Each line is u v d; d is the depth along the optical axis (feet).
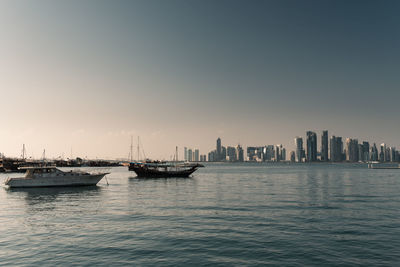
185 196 168.45
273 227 89.40
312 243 72.90
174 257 63.72
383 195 167.94
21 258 63.36
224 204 135.74
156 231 85.05
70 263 60.44
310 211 115.96
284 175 441.27
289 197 160.45
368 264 59.26
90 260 62.08
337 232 82.99
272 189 209.67
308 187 224.94
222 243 73.36
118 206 131.54
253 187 227.81
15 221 99.81
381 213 111.14
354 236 78.84
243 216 106.63
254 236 79.41
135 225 92.73
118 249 69.05
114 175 437.17
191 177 378.94
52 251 67.82
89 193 186.91
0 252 67.31
